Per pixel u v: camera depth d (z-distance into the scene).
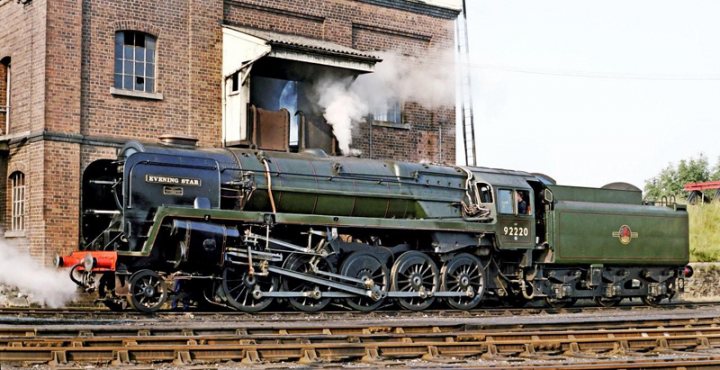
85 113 19.08
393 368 9.55
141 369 9.09
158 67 20.08
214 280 15.41
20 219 19.45
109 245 15.15
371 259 16.95
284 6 21.95
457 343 10.71
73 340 9.96
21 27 19.53
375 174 17.80
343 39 22.91
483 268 18.30
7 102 20.23
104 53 19.41
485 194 18.56
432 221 17.47
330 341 10.93
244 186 16.05
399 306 17.34
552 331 12.15
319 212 17.00
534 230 18.78
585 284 19.62
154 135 19.97
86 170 15.56
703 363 9.45
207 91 20.70
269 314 15.27
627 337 11.66
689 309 19.23
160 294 14.90
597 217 19.56
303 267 16.36
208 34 20.77
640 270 20.42
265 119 20.58
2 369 8.90
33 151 18.72
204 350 9.82
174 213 14.88
